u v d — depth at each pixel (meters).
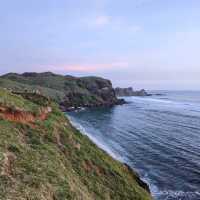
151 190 39.66
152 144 71.38
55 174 18.44
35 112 30.69
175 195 38.19
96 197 21.06
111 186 24.98
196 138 79.50
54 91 185.62
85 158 27.22
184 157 58.31
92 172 25.64
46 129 27.95
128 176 31.53
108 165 29.45
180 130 93.69
